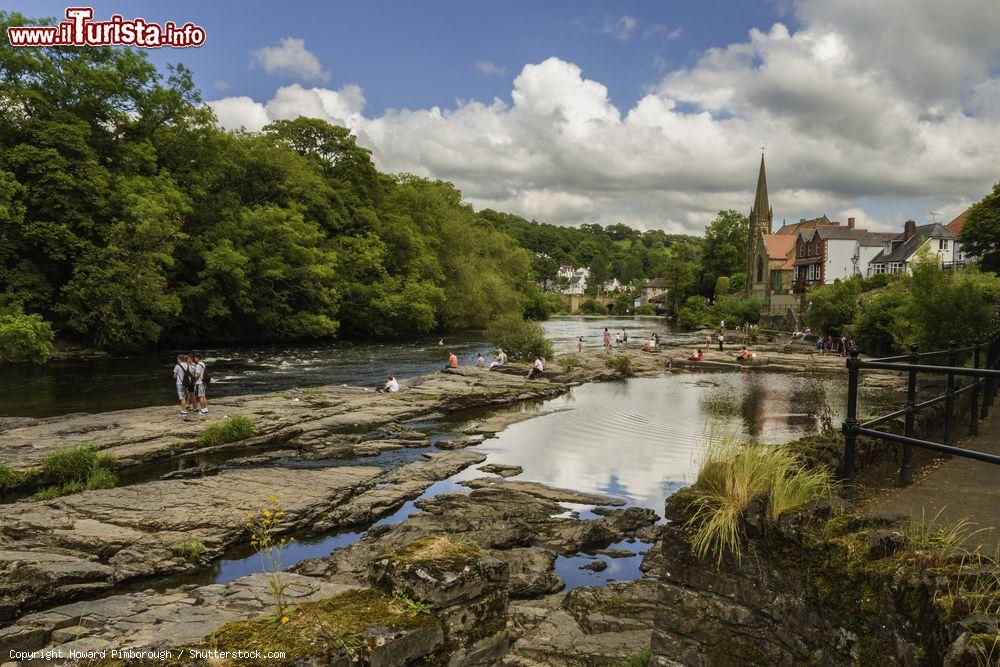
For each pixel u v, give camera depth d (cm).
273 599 569
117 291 3478
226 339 4878
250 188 5253
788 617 361
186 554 1022
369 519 1247
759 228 9619
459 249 7519
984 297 2058
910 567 310
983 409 895
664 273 12419
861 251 7475
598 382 3425
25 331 2755
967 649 260
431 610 371
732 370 3956
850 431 448
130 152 3909
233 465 1599
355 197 6178
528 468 1625
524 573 929
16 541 1028
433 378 3092
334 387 2752
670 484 1480
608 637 677
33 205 3447
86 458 1434
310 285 4878
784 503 379
